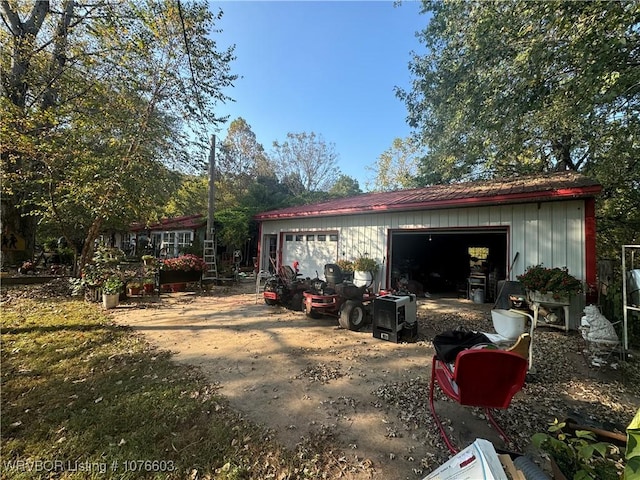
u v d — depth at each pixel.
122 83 8.48
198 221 16.12
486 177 12.62
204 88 9.07
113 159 8.09
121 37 7.38
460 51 7.73
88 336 4.65
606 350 4.13
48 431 2.39
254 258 17.22
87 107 7.92
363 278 8.62
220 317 6.18
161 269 8.77
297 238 11.23
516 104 5.56
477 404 2.21
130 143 8.60
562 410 2.88
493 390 2.17
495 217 6.84
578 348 4.54
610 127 5.47
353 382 3.36
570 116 4.77
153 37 7.67
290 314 6.52
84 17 7.62
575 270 5.76
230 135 28.52
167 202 11.60
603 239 11.22
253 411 2.76
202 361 3.87
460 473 1.55
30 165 7.81
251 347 4.42
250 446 2.29
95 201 8.03
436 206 7.25
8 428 2.40
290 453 2.23
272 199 23.02
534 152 8.50
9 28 7.91
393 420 2.66
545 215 6.16
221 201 22.30
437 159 12.26
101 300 7.16
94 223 8.77
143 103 9.00
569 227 5.88
